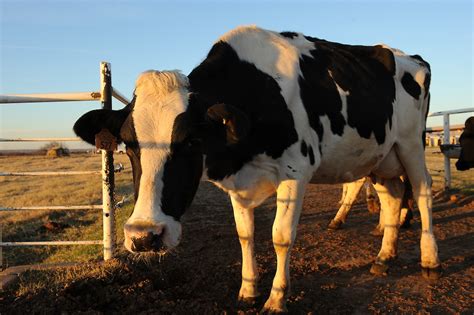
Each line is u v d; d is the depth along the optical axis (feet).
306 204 28.94
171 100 9.53
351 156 13.67
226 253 17.20
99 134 11.12
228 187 11.60
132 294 12.14
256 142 11.21
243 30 12.32
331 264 15.78
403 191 15.87
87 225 25.62
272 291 11.68
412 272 14.84
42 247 20.59
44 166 76.59
